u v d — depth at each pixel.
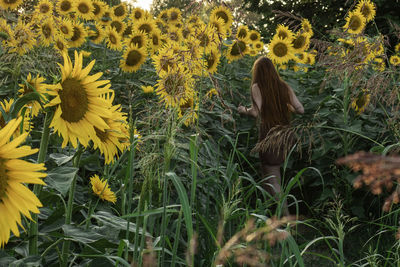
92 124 1.53
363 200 4.04
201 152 3.42
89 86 1.52
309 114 4.89
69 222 1.63
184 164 2.99
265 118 4.15
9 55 1.95
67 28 4.83
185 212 1.37
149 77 4.99
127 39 5.14
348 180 3.84
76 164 1.68
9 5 3.84
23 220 1.65
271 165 4.01
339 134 4.23
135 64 4.69
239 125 5.19
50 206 1.88
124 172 2.09
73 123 1.50
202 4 2.34
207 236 2.55
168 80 2.03
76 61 1.49
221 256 1.16
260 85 4.17
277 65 5.98
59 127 1.44
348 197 3.92
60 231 1.64
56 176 1.34
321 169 4.30
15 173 1.08
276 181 4.00
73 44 5.09
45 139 1.47
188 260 1.21
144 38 5.12
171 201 2.95
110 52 6.23
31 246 1.50
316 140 4.21
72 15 6.05
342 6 14.79
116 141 1.71
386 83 2.93
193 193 1.75
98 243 1.50
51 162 2.47
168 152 1.49
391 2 12.50
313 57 6.93
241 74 6.09
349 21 5.11
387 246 3.20
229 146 4.93
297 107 4.25
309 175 4.38
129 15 6.82
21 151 1.07
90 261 1.62
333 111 4.61
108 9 6.55
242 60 6.98
